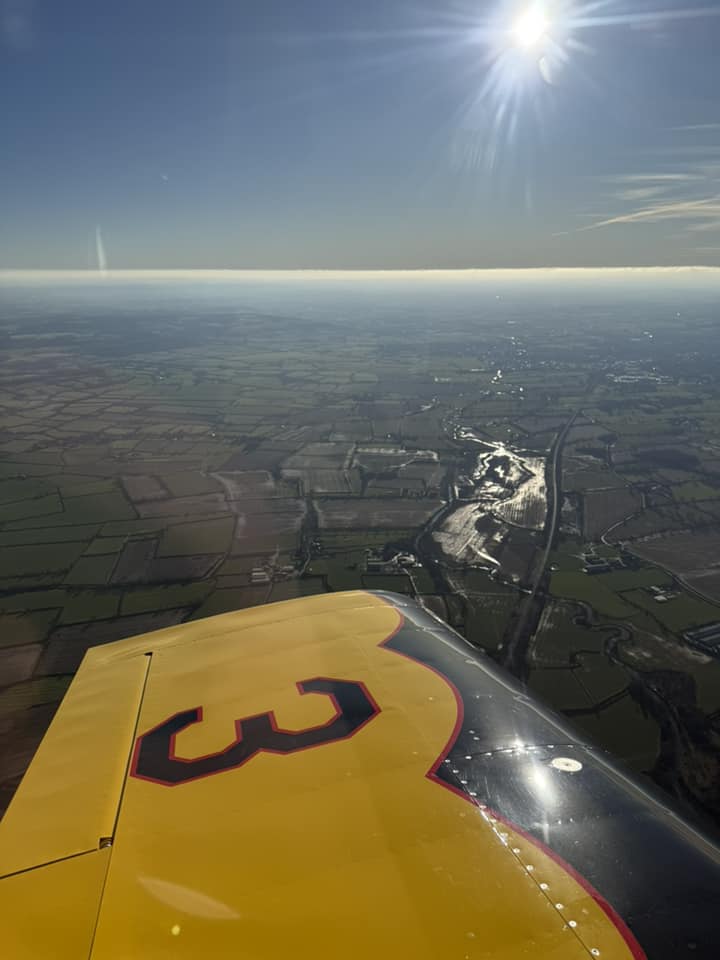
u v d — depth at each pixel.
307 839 3.68
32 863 3.59
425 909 3.09
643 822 3.93
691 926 3.08
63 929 2.99
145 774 4.61
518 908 3.13
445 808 3.97
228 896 3.21
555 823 3.88
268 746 4.86
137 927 2.98
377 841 3.65
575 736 5.06
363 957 2.80
